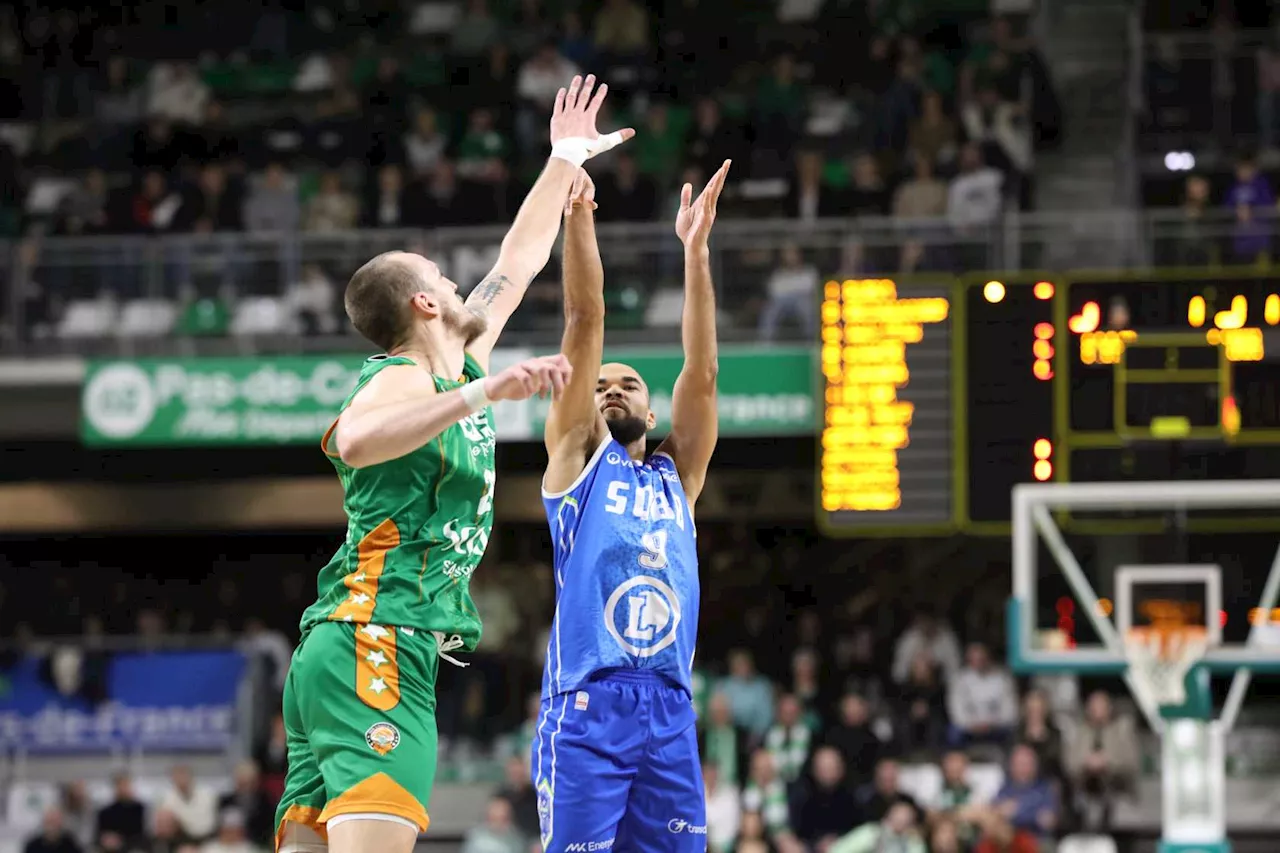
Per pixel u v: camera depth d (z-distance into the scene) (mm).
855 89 24406
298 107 26500
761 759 18141
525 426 19953
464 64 25422
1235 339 14359
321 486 24969
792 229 20359
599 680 5852
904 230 20219
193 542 25625
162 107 25719
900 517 14828
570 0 26516
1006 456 14625
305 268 21125
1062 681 20297
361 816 5258
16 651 20406
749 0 25703
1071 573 14305
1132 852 19422
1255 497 13969
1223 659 14172
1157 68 23672
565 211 6152
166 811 18969
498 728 20781
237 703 20297
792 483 24109
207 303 21125
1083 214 20562
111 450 24594
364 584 5434
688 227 6473
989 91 23031
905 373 14953
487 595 21828
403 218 22328
